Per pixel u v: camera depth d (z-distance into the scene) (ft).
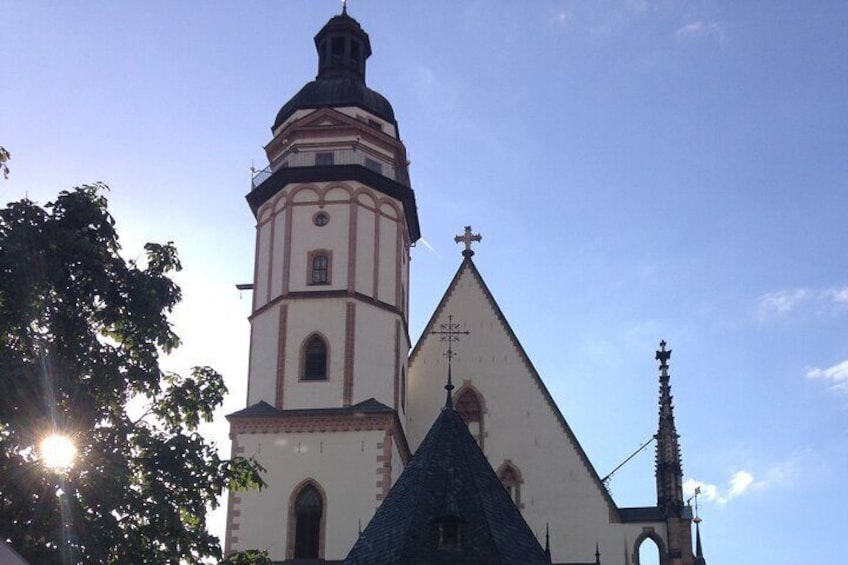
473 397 189.98
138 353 114.42
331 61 207.62
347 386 175.83
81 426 103.19
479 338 193.77
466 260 199.31
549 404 188.24
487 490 129.29
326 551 165.58
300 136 194.29
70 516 99.30
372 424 172.04
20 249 104.68
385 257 187.42
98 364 111.34
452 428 136.36
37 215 110.32
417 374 192.34
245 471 113.91
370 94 200.95
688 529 176.45
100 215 115.03
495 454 185.88
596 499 181.16
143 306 114.01
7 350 104.94
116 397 111.75
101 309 114.32
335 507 167.84
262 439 172.76
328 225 186.29
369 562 122.31
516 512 130.21
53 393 100.83
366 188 189.78
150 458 108.68
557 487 182.70
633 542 177.88
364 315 181.27
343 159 190.08
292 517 168.14
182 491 109.60
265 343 181.68
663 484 180.34
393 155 196.75
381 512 130.41
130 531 104.78
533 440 186.19
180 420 115.34
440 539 120.47
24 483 98.27
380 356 180.24
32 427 98.43
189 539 107.76
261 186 191.93
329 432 172.24
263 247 190.19
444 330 194.90
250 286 192.03
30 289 105.09
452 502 122.21
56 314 110.63
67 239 109.91
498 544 120.78
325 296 181.57
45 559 97.71
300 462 170.91
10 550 81.51
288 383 176.86
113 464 102.32
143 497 106.52
